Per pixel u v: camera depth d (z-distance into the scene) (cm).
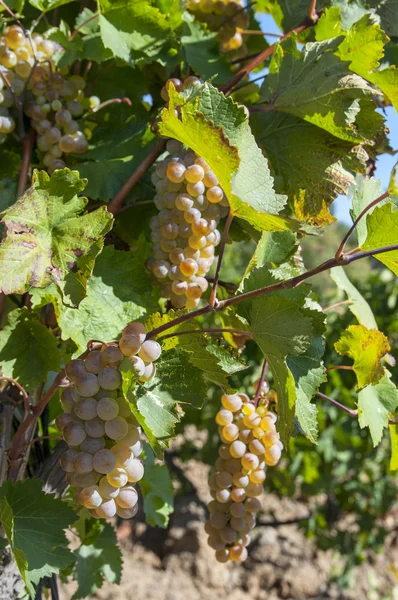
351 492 347
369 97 100
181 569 359
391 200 100
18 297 115
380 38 98
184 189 96
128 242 112
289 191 108
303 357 96
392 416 109
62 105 106
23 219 86
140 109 114
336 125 100
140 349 83
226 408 100
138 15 108
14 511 90
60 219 88
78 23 108
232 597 348
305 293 96
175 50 109
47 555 90
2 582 98
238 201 86
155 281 102
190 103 86
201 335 88
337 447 307
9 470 97
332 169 105
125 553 370
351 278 343
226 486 99
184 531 378
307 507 429
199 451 365
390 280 328
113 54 108
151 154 103
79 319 95
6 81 101
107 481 84
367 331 103
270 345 90
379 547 345
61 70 109
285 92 104
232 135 87
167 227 96
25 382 95
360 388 103
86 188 104
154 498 128
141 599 328
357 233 94
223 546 100
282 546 391
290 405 89
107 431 83
